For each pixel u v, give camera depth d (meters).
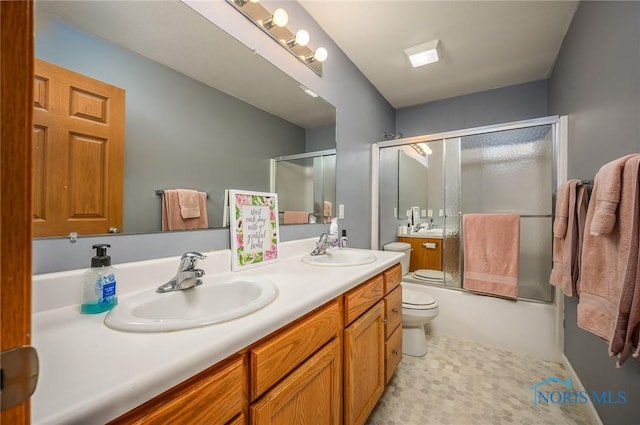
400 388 1.54
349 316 1.05
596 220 0.91
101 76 0.81
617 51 1.09
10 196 0.24
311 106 1.71
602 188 0.93
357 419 1.09
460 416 1.33
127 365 0.45
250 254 1.23
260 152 1.37
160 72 0.96
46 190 0.70
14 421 0.24
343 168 2.07
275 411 0.68
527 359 1.86
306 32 1.50
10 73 0.24
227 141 1.21
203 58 1.11
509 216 2.01
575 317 1.58
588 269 1.04
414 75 2.41
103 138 0.81
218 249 1.14
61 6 0.73
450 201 2.32
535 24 1.75
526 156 2.04
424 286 2.33
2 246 0.24
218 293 0.93
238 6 1.23
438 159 2.52
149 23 0.93
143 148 0.92
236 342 0.57
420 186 2.64
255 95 1.34
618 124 1.08
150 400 0.44
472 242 2.13
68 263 0.73
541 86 2.50
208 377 0.53
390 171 2.74
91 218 0.78
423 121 3.02
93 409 0.36
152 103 0.94
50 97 0.71
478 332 2.10
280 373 0.70
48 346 0.51
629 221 0.82
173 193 1.00
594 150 1.33
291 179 1.56
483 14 1.67
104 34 0.82
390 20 1.72
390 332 1.46
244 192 1.25
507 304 2.01
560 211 1.45
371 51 2.05
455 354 1.92
